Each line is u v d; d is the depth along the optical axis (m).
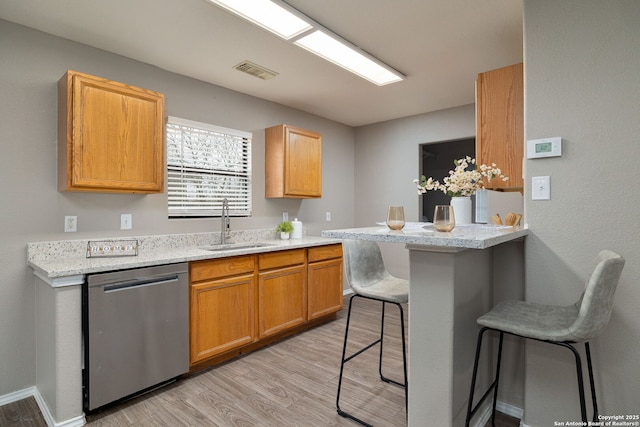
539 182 1.75
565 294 1.67
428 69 2.95
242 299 2.75
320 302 3.47
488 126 2.32
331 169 4.59
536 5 1.75
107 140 2.28
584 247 1.63
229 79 3.13
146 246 2.73
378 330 3.35
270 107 3.77
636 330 1.52
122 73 2.64
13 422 1.94
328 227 4.54
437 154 6.54
